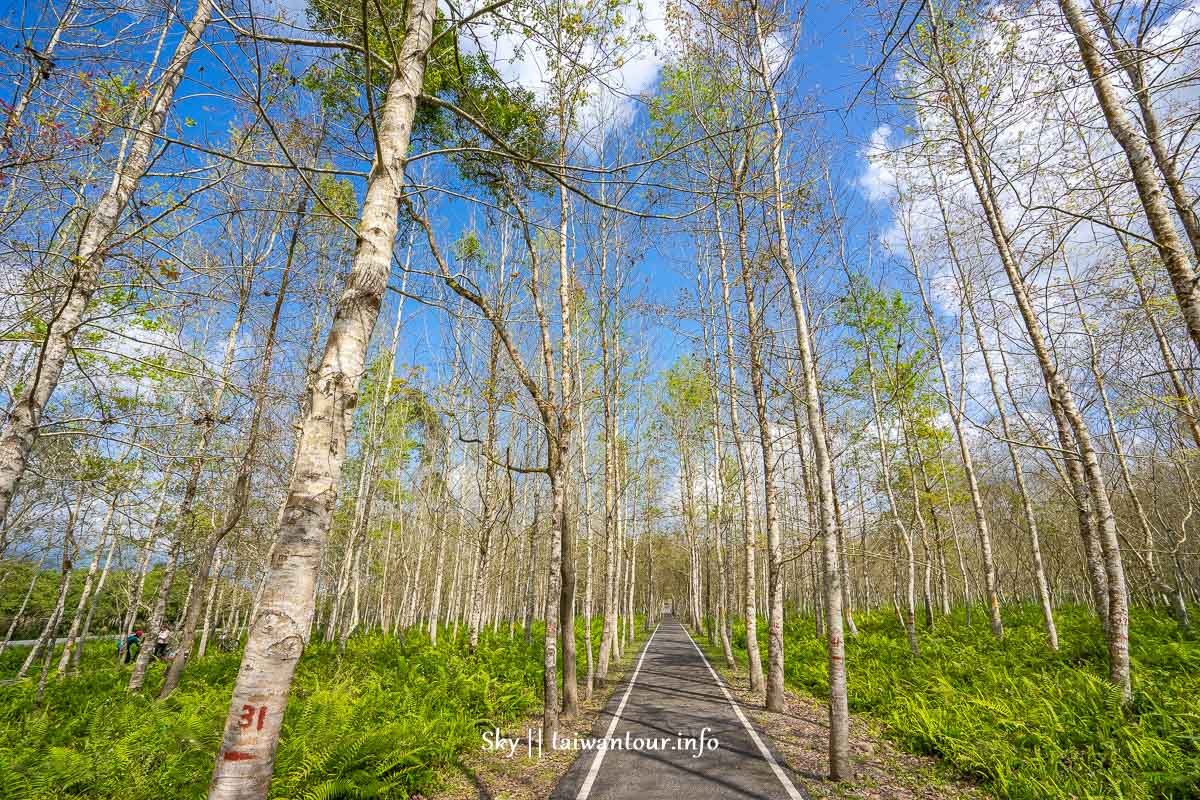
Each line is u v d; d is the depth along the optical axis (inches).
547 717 313.3
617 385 552.1
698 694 468.4
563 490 358.0
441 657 528.7
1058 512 896.3
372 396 674.2
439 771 277.4
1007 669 443.2
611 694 477.4
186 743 255.0
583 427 592.7
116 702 365.4
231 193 312.0
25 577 843.4
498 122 290.0
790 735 331.9
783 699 401.4
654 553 1720.0
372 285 123.5
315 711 288.0
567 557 388.2
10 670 722.8
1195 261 211.6
